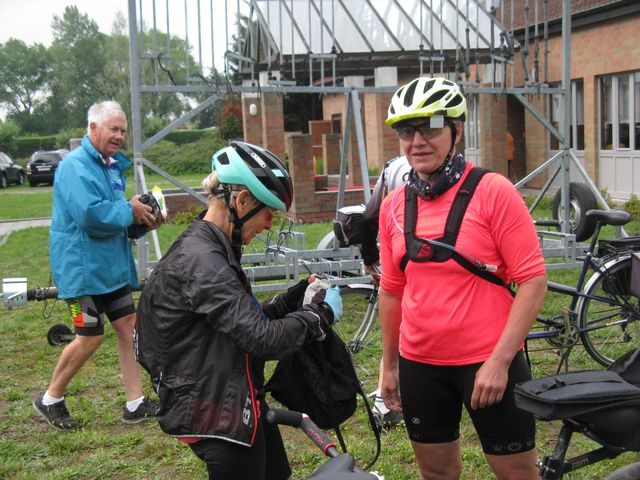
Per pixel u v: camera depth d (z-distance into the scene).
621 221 5.25
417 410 2.76
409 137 2.59
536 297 2.51
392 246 2.78
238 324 2.27
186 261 2.33
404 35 11.14
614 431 2.28
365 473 1.83
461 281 2.58
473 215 2.55
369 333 5.66
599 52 15.38
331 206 14.96
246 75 13.60
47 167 32.00
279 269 6.98
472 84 7.48
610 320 5.46
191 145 43.16
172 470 4.18
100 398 5.27
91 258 4.44
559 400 2.23
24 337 6.93
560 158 7.84
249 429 2.35
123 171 4.73
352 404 2.72
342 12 11.53
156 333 2.38
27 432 4.74
